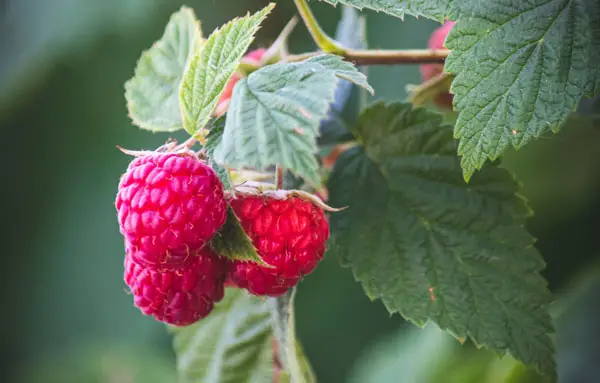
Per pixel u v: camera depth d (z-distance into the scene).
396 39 0.48
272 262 0.35
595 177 0.43
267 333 0.41
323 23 0.50
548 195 0.44
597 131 0.41
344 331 0.54
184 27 0.38
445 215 0.37
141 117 0.38
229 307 0.41
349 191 0.38
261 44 0.42
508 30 0.34
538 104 0.34
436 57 0.37
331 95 0.33
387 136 0.38
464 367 0.44
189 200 0.34
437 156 0.37
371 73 0.47
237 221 0.34
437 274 0.37
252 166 0.33
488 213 0.37
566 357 0.43
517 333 0.36
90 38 0.57
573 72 0.34
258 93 0.34
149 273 0.35
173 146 0.35
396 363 0.48
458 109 0.34
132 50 0.58
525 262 0.37
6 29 0.59
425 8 0.34
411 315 0.37
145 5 0.55
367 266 0.37
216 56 0.34
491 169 0.37
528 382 0.42
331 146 0.38
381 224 0.37
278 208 0.35
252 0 0.51
